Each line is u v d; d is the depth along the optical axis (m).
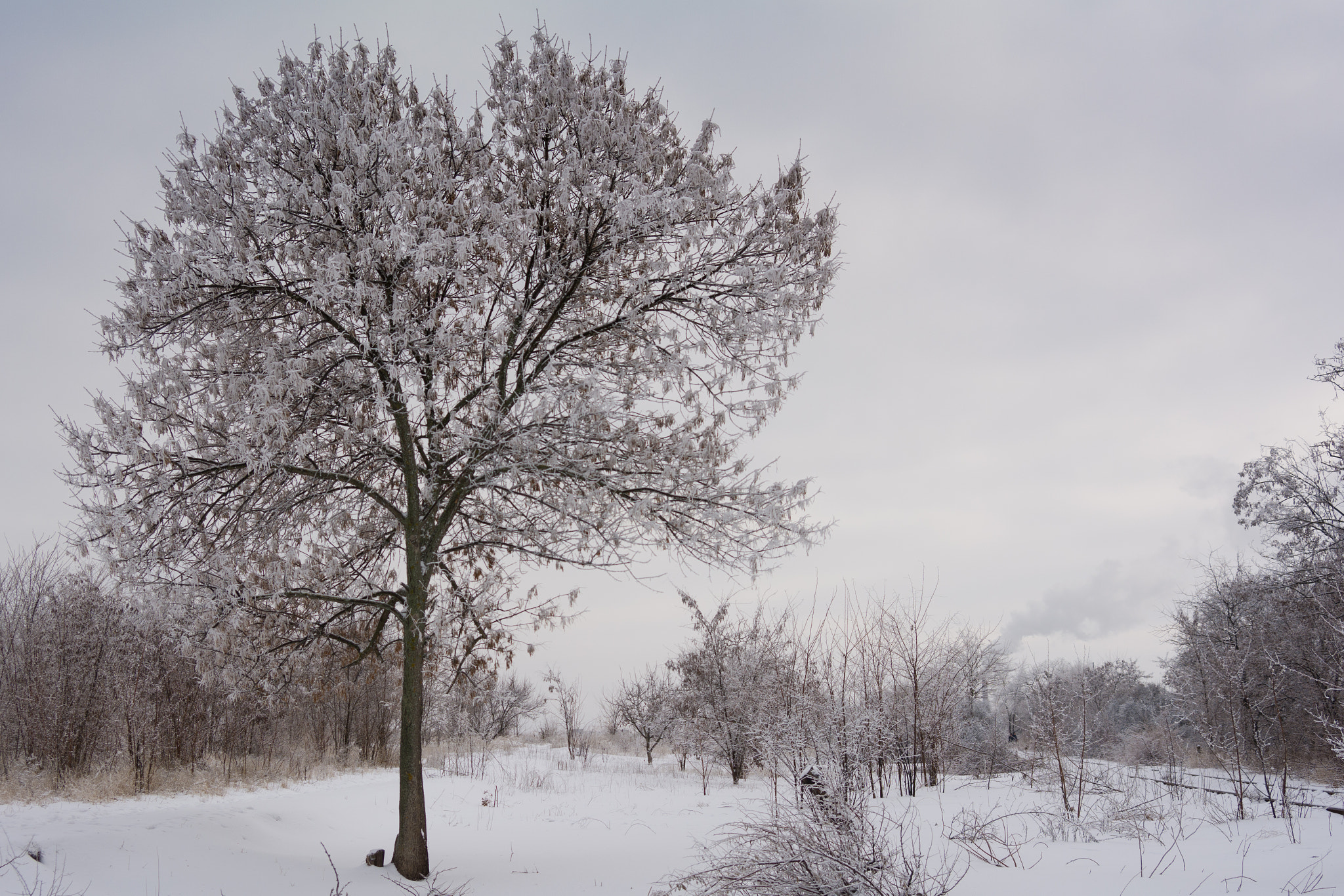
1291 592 17.95
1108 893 5.49
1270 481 20.09
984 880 6.18
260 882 7.31
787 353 9.19
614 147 9.07
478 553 10.49
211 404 8.01
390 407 8.54
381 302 7.95
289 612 8.80
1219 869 6.00
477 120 9.45
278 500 8.99
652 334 9.48
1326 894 5.02
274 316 8.95
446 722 28.48
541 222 9.34
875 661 11.69
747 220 9.51
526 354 9.42
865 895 5.48
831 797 6.05
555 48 9.44
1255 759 11.64
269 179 8.49
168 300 8.12
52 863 6.82
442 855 9.15
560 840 10.02
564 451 8.73
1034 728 11.60
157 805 10.79
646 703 27.12
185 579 7.52
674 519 9.09
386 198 7.99
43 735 12.67
